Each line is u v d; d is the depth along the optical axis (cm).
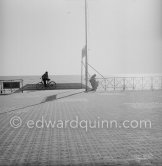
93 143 530
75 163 419
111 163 415
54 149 495
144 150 479
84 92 1689
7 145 526
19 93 1731
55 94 1591
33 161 432
